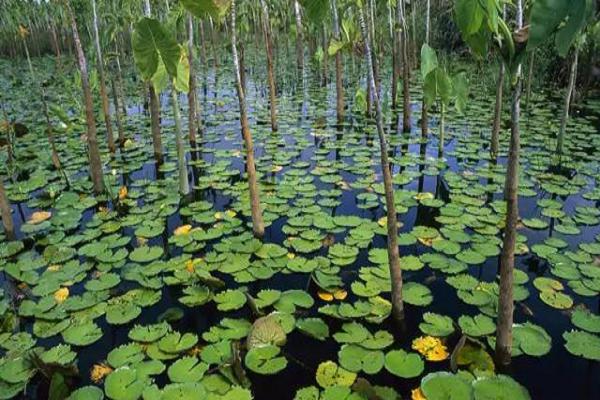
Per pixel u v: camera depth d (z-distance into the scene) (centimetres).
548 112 795
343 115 817
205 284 345
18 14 1403
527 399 230
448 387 237
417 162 580
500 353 263
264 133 749
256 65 1573
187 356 273
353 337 284
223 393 245
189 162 620
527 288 333
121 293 344
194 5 321
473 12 204
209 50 1966
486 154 604
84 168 606
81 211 479
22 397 257
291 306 318
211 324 309
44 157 651
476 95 955
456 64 1173
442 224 427
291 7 1362
